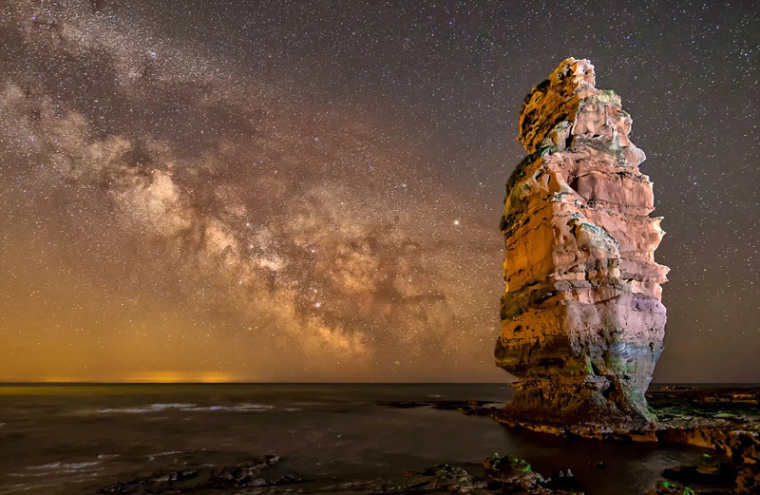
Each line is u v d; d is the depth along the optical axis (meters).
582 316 16.88
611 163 19.34
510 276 21.31
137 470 12.51
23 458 14.38
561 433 16.19
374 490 9.94
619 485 10.15
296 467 12.75
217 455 14.73
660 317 17.81
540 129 21.84
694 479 10.52
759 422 16.50
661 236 19.00
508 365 20.28
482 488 9.93
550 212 18.30
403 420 24.75
